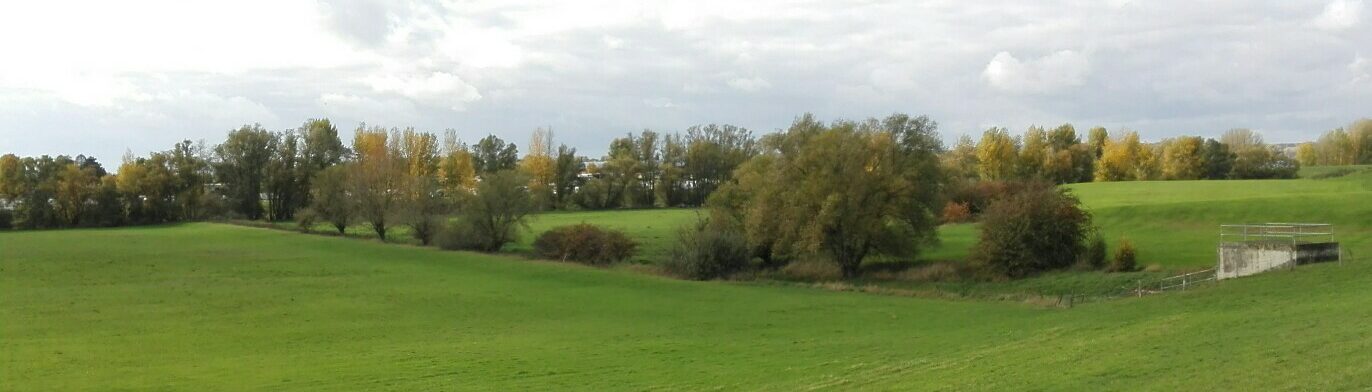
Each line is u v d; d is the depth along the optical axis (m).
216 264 84.81
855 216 76.19
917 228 78.69
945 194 81.81
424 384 33.84
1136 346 29.33
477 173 189.00
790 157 80.56
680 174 175.75
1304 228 81.00
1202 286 50.84
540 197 109.50
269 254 94.75
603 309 59.19
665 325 51.38
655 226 120.62
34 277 72.88
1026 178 147.62
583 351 41.44
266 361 39.44
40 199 148.25
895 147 78.81
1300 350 24.08
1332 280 42.81
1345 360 21.67
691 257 79.31
